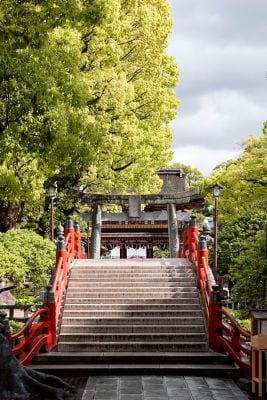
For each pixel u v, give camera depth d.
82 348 15.81
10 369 11.79
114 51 26.00
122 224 41.12
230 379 14.30
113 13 24.69
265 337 11.44
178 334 16.19
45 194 27.83
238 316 23.94
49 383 12.59
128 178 29.77
